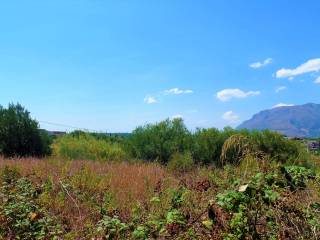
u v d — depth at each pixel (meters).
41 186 8.46
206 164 13.45
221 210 4.45
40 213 6.64
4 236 5.97
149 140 15.76
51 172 10.11
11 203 6.98
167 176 9.93
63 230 6.16
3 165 11.07
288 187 4.73
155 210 6.27
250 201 4.28
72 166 11.34
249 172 5.03
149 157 15.46
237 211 4.33
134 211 6.42
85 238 5.65
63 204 7.33
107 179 9.34
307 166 11.43
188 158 12.84
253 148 5.65
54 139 24.80
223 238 4.26
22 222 6.12
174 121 16.11
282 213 4.33
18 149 17.47
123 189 8.25
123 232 5.33
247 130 13.84
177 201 5.98
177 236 4.71
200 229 4.68
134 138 16.30
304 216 4.33
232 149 7.54
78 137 23.59
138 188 8.23
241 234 4.18
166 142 15.17
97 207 7.05
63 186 8.00
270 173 4.93
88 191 8.43
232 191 4.39
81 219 6.51
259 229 4.32
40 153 17.86
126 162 14.12
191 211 5.41
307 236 4.09
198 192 6.05
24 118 17.78
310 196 4.79
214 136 14.22
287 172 5.05
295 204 4.48
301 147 12.66
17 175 9.83
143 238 4.90
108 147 18.94
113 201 7.28
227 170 6.67
